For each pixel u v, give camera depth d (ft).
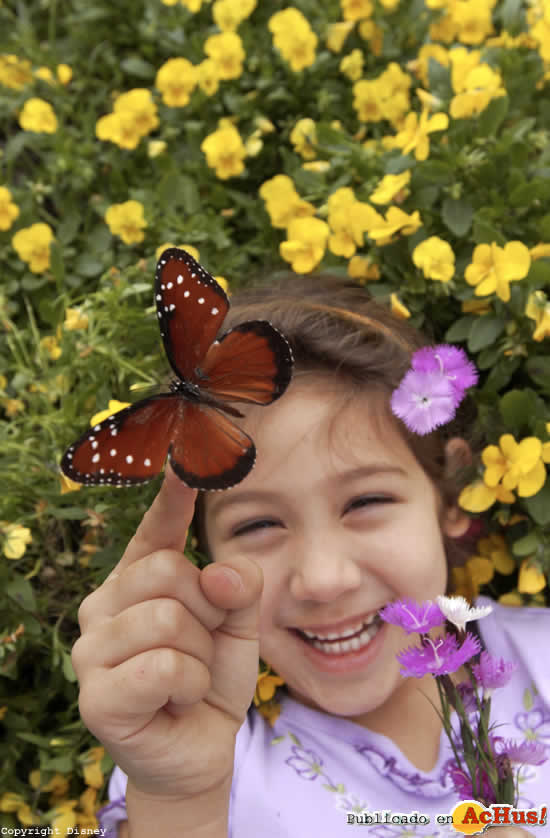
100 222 2.70
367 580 1.77
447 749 1.87
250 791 1.80
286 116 2.73
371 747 1.87
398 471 1.82
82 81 2.92
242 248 2.53
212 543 1.83
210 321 1.20
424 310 2.20
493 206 2.20
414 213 2.12
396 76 2.59
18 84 2.90
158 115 2.78
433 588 1.82
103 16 2.91
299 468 1.74
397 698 1.93
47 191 2.65
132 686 1.33
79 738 2.13
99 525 2.05
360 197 2.29
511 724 1.94
